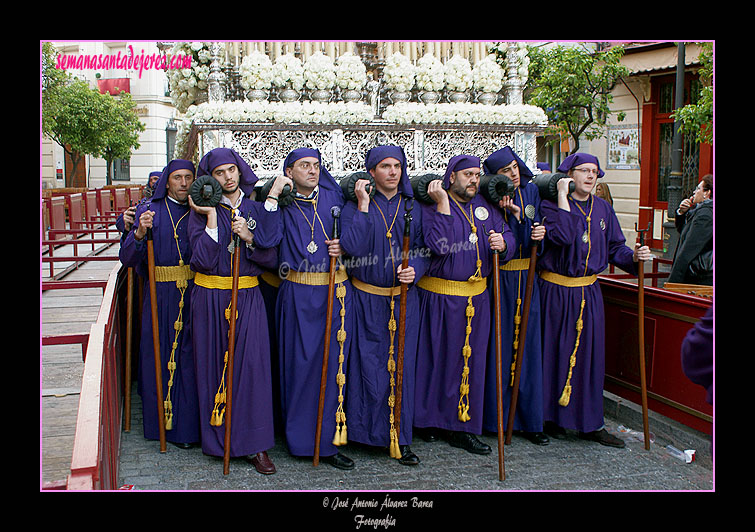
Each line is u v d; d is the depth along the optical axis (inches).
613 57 375.9
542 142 462.0
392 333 159.3
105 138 679.7
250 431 152.5
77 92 637.3
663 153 462.0
